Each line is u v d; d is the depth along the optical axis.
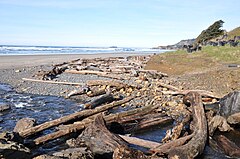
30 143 9.36
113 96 17.08
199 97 13.09
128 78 22.47
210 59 27.31
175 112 14.17
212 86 17.55
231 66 22.59
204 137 9.53
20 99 17.38
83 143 9.23
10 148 7.46
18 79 23.73
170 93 17.16
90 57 53.72
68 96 17.89
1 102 16.44
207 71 21.72
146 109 13.56
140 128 11.79
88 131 9.41
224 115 12.35
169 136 10.17
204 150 9.38
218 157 9.03
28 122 10.80
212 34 62.34
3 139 8.10
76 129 10.51
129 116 12.49
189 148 8.42
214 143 10.21
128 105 15.59
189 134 10.38
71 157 7.92
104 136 8.95
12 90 19.97
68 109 15.14
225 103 12.51
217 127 11.26
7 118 13.20
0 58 44.94
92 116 12.01
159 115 13.21
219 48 32.66
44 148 9.52
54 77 24.23
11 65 34.66
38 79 23.17
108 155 8.30
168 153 8.11
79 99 17.53
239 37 44.31
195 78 19.95
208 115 12.28
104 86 19.44
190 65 25.78
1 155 7.16
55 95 18.61
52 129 11.04
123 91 18.55
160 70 26.16
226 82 17.72
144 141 9.43
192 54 31.30
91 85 20.11
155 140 10.71
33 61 41.50
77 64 33.38
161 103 15.61
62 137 10.35
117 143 8.55
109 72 26.44
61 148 9.46
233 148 9.62
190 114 12.67
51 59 46.12
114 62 37.84
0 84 21.97
